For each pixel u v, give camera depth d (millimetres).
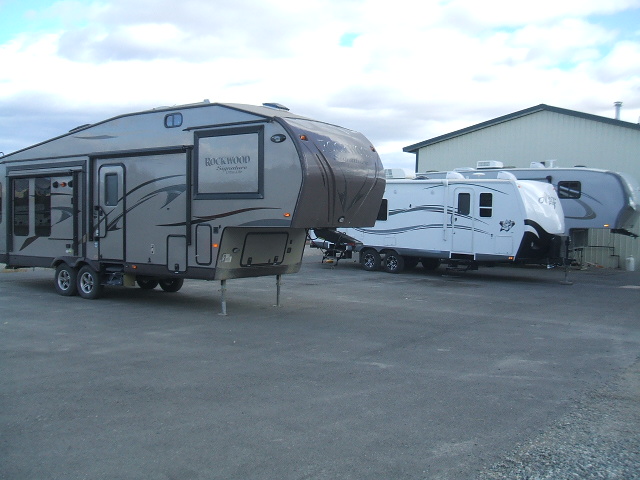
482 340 8828
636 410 5684
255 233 10336
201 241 10094
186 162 10211
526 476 4234
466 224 17141
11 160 13289
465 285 16047
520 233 16094
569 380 6719
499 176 17000
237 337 8727
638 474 4301
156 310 10953
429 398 5969
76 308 11039
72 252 12117
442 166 27797
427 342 8625
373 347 8234
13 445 4672
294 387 6273
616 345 8633
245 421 5242
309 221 9273
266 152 9344
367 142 10789
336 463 4391
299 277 17266
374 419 5332
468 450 4672
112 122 11336
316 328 9523
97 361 7250
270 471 4246
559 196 20297
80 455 4488
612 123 23453
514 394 6145
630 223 20594
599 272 21016
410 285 15789
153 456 4480
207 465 4332
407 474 4230
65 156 12141
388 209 18938
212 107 9938
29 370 6816
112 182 11375
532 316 11078
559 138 24688
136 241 11008
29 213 12992
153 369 6910
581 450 4711
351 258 22422
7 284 14453
